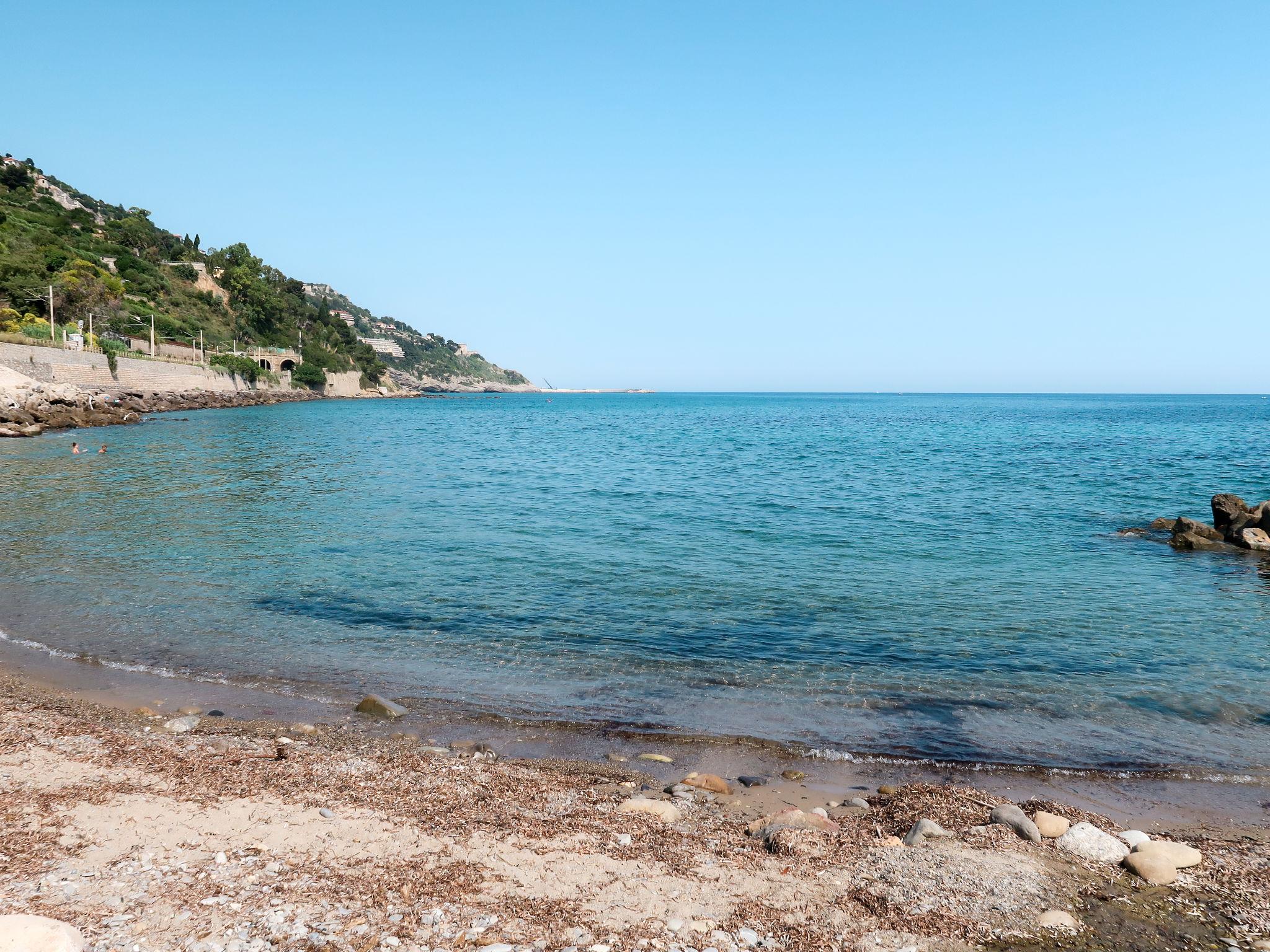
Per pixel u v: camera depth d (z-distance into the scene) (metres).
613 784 8.98
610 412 160.12
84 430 63.00
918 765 9.65
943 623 15.53
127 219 177.12
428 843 7.36
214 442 57.69
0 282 95.44
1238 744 10.38
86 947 5.47
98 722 10.39
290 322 180.12
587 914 6.21
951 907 6.38
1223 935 6.11
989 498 33.59
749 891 6.66
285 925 5.89
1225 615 16.47
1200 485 37.88
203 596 16.97
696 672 12.76
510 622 15.32
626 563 20.58
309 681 12.23
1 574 18.45
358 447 58.53
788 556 21.61
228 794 8.30
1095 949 5.88
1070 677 12.69
